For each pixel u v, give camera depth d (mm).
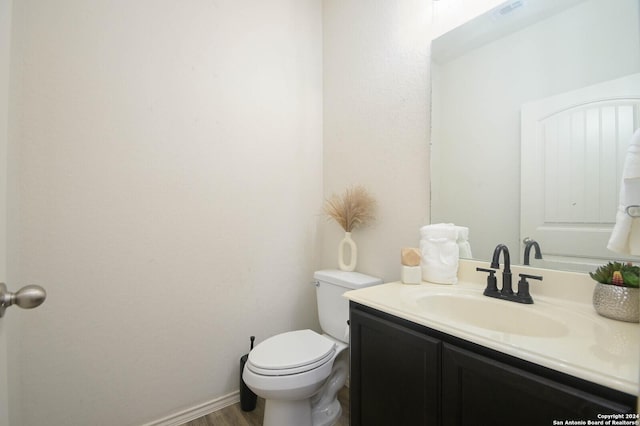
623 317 776
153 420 1392
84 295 1241
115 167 1312
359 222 1696
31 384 1133
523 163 1079
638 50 833
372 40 1680
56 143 1185
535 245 1044
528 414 631
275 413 1265
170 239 1448
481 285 1184
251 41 1726
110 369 1293
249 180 1708
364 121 1721
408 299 1046
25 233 1121
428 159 1393
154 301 1403
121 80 1326
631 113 840
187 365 1489
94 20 1268
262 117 1764
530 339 698
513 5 1107
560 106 987
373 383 1005
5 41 739
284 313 1841
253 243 1720
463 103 1263
